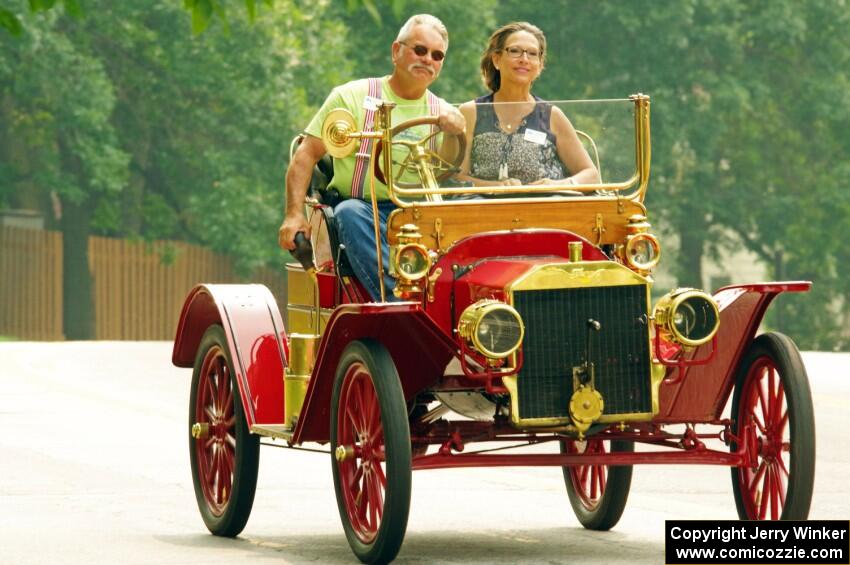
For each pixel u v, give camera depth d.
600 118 14.48
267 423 14.77
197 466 15.96
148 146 70.00
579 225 14.18
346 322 13.02
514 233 13.64
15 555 14.18
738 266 107.56
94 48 66.81
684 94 77.56
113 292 69.44
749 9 78.88
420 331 12.84
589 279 12.93
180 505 17.41
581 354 12.92
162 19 64.88
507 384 12.80
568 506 17.48
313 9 67.25
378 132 13.99
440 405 13.92
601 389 12.98
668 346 13.37
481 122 14.28
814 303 83.62
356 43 70.56
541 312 12.84
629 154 14.41
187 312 16.25
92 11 64.12
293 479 19.59
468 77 68.50
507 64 15.08
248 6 17.95
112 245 69.50
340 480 13.48
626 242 14.16
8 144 70.12
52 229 76.00
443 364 13.08
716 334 13.33
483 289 13.16
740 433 13.67
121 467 20.44
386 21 70.56
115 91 67.31
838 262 83.25
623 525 16.06
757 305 13.36
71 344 46.31
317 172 15.77
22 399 29.23
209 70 64.50
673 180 79.12
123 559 13.93
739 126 82.06
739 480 13.98
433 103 15.56
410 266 13.50
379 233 14.05
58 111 63.41
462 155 14.22
